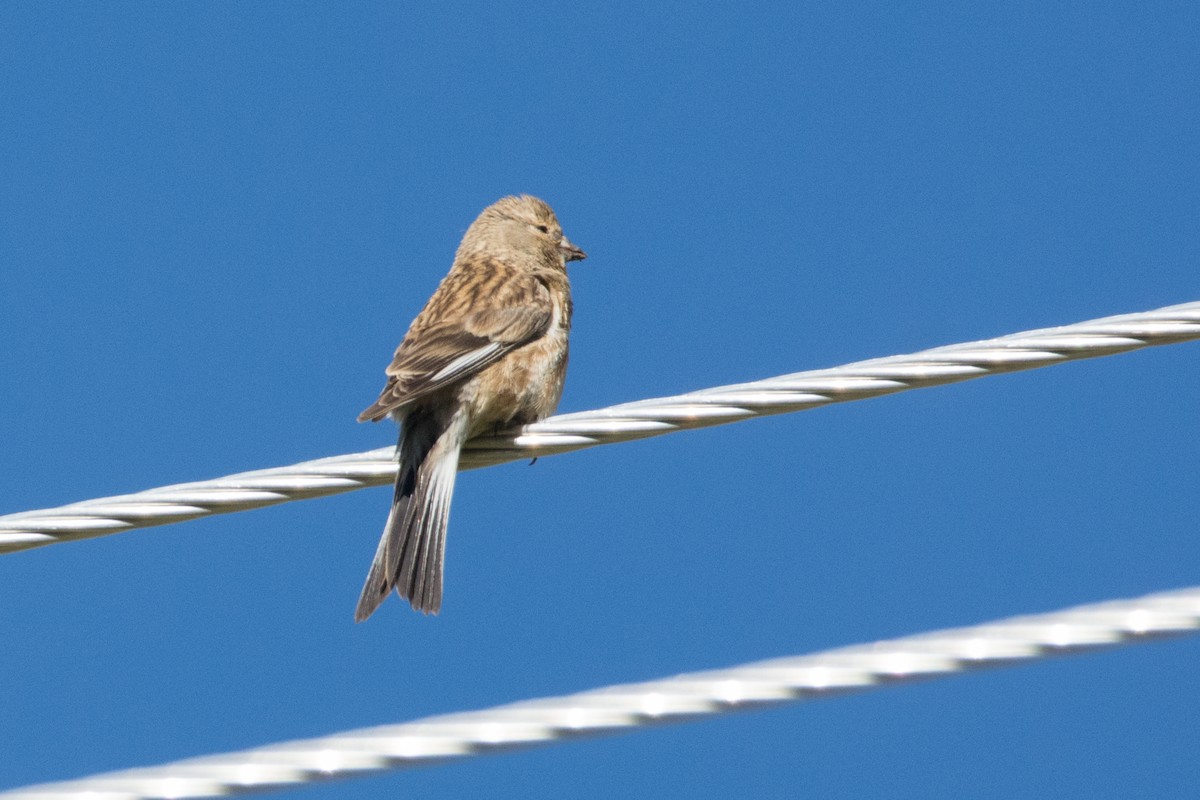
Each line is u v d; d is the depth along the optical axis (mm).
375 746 8906
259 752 8914
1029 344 11125
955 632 8875
